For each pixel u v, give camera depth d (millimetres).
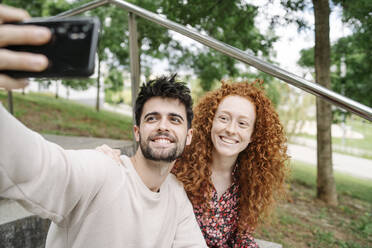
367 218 4059
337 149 14453
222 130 1464
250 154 1606
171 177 1363
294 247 2637
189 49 6504
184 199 1292
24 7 7207
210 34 4613
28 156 675
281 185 1679
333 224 3625
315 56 4320
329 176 4816
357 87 5531
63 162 814
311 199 4785
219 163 1551
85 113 8852
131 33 1675
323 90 1143
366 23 3936
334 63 5797
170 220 1188
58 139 2828
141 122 1087
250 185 1589
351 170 9570
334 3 3998
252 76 7109
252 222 1596
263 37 4371
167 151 1051
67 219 931
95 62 443
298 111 11570
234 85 1572
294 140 13828
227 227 1599
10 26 406
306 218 3688
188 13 4195
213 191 1549
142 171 1088
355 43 4605
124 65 8938
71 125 6234
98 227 965
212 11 4203
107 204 968
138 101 1109
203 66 6566
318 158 4906
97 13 6824
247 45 4422
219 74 6430
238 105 1474
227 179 1599
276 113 1630
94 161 973
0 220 1365
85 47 441
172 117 1065
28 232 1449
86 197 916
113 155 1109
